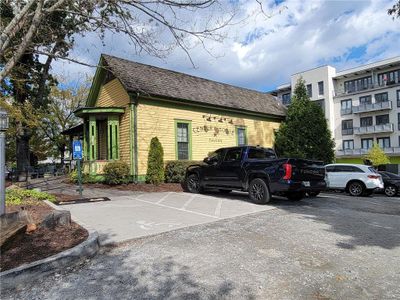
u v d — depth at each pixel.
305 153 19.72
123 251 5.38
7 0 7.61
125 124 15.55
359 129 50.19
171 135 16.66
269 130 23.23
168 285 3.99
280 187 9.53
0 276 3.98
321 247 5.52
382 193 17.11
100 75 17.70
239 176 10.80
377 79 50.28
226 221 7.62
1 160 5.61
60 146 33.28
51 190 13.41
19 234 5.36
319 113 20.42
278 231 6.65
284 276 4.23
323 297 3.63
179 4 6.19
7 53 7.57
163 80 17.73
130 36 7.05
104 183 15.27
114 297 3.69
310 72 55.88
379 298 3.60
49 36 8.35
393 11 9.92
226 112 19.95
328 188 16.08
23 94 17.33
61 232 6.02
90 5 6.72
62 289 3.96
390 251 5.32
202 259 4.91
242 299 3.60
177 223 7.35
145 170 15.34
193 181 12.98
